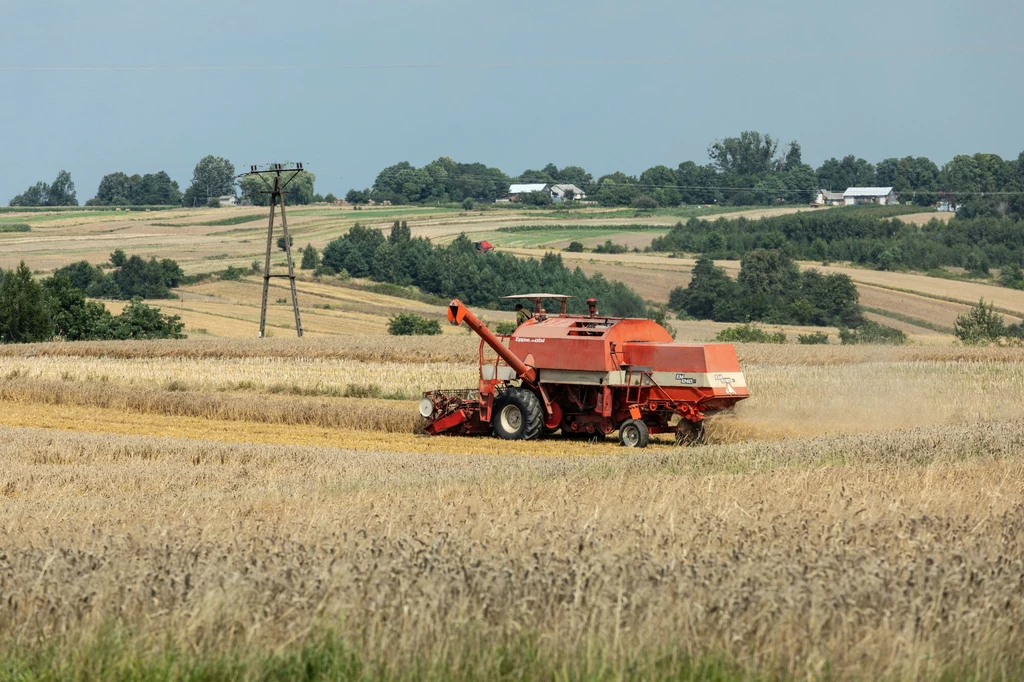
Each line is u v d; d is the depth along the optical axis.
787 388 84.31
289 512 32.41
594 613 17.80
